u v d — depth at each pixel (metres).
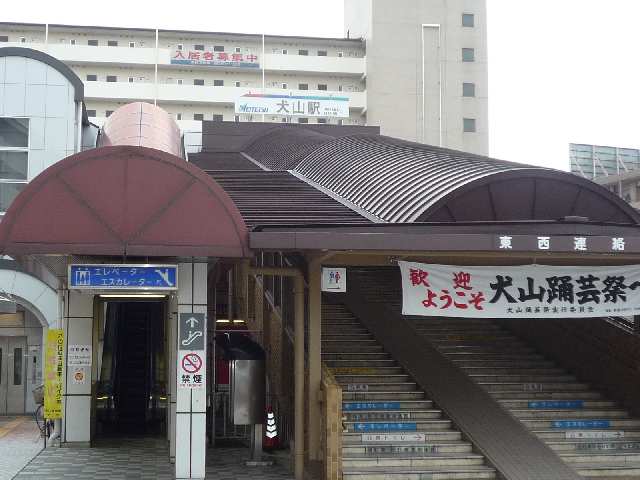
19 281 23.70
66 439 18.80
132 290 13.05
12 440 20.00
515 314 14.81
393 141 26.84
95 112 64.31
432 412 16.34
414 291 14.63
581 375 18.86
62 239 11.93
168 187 12.25
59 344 19.09
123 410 22.77
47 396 18.98
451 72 67.38
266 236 12.39
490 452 14.65
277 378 19.80
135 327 24.72
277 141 33.94
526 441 15.22
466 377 17.89
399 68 66.56
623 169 55.16
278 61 66.25
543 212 16.92
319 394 15.18
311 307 15.32
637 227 13.88
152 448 18.61
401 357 18.45
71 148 23.38
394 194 17.70
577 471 14.71
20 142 23.30
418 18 67.25
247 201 18.06
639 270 15.31
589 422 16.75
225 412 18.64
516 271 14.88
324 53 68.88
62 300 19.45
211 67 65.44
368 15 67.19
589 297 15.07
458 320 21.73
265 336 22.12
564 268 15.00
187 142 38.75
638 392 17.08
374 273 25.17
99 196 12.09
